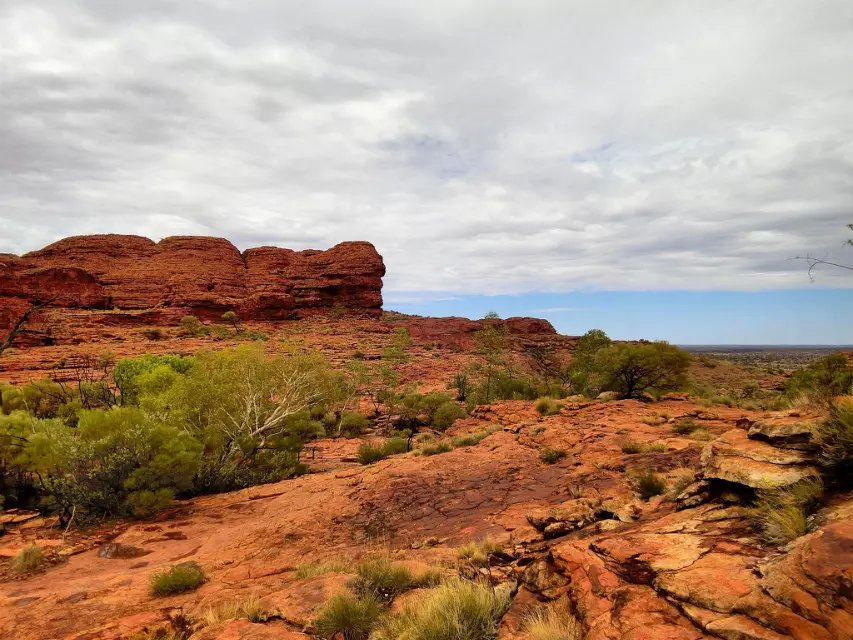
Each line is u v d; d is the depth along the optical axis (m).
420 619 4.60
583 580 4.97
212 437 17.06
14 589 7.97
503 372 45.06
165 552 10.03
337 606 5.01
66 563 9.55
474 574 6.08
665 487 7.91
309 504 12.57
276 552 9.19
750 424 7.57
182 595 6.98
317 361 25.30
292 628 5.07
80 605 6.76
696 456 10.41
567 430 15.82
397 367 70.38
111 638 5.49
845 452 5.11
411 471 13.50
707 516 5.80
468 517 9.52
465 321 121.38
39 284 99.44
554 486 10.53
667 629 3.78
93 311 101.69
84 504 12.36
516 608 5.10
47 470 12.95
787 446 6.04
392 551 8.12
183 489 14.96
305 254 143.00
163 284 116.06
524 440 15.54
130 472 12.95
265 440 19.97
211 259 131.12
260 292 116.00
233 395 19.80
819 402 6.39
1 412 16.69
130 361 39.03
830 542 3.65
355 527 10.15
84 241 128.38
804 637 3.22
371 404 47.31
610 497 8.55
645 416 17.45
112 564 9.36
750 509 5.34
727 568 4.27
